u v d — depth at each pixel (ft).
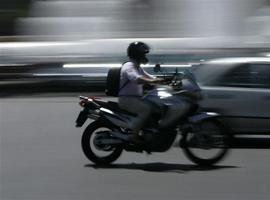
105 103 65.41
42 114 113.80
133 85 64.28
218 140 64.69
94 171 62.95
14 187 56.13
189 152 65.16
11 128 95.81
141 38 183.73
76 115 111.75
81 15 204.13
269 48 175.42
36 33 213.87
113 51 165.89
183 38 177.47
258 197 52.24
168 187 55.88
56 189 55.26
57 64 159.33
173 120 63.67
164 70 86.43
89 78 156.46
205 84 80.53
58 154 72.79
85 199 51.67
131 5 199.21
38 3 215.51
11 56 160.25
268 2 192.13
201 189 55.11
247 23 191.52
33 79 159.02
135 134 64.03
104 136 64.95
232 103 79.51
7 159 69.92
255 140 84.89
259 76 79.92
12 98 147.84
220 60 81.71
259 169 64.13
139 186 56.29
